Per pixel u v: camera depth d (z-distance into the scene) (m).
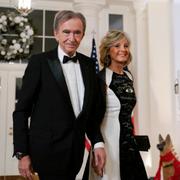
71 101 1.35
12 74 4.80
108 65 1.84
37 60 1.36
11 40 4.76
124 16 5.12
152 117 4.23
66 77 1.38
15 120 1.30
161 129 4.19
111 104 1.70
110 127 1.68
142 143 1.93
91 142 1.56
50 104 1.30
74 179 1.35
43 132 1.28
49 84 1.31
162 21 4.38
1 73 4.76
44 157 1.26
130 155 1.69
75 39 1.35
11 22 4.73
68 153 1.28
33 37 4.85
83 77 1.42
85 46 4.64
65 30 1.34
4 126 4.69
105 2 4.81
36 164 1.28
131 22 5.12
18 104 1.32
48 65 1.34
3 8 4.88
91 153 1.64
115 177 1.63
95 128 1.55
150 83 4.30
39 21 4.95
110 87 1.72
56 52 1.42
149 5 4.41
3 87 4.76
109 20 5.09
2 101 4.73
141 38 4.77
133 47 4.96
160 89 4.26
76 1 4.73
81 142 1.34
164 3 4.38
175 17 4.03
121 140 1.67
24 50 4.77
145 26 4.68
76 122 1.32
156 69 4.30
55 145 1.27
